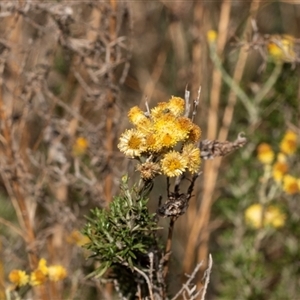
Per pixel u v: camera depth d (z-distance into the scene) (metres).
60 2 0.66
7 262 0.68
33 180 0.70
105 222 0.51
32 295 0.66
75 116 0.67
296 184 0.65
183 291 0.56
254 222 0.67
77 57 0.70
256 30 0.65
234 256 0.68
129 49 0.66
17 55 0.69
